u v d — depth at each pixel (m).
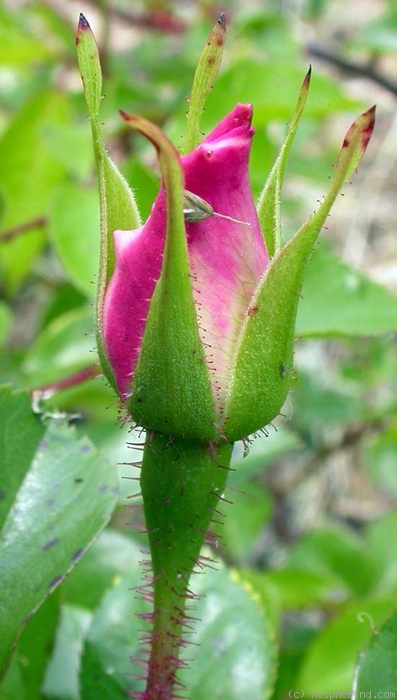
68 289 0.21
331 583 0.19
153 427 0.08
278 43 0.22
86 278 0.16
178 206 0.08
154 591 0.09
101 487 0.10
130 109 0.21
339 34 0.35
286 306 0.08
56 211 0.16
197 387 0.08
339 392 0.26
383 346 0.26
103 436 0.15
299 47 0.22
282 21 0.22
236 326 0.08
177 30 0.25
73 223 0.16
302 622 0.24
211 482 0.09
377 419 0.25
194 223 0.08
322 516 0.29
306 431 0.27
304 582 0.19
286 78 0.17
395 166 0.34
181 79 0.22
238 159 0.08
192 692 0.12
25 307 0.28
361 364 0.26
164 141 0.07
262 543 0.28
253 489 0.23
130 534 0.17
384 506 0.30
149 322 0.08
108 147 0.09
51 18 0.23
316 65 0.29
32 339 0.27
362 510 0.30
